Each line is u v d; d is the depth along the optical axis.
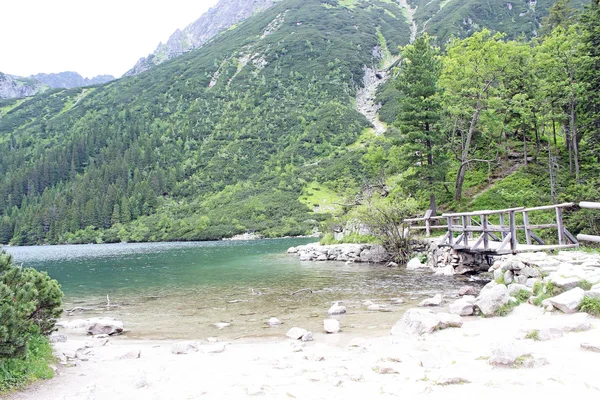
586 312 9.17
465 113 35.59
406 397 5.49
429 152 32.69
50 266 41.16
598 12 32.47
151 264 39.94
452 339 8.88
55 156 181.62
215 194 136.88
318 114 171.12
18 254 72.19
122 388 7.08
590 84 31.06
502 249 17.86
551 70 35.12
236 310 15.98
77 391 6.80
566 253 15.02
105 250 74.69
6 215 144.00
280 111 182.62
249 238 96.75
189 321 14.55
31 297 8.65
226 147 167.25
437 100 32.97
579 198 22.36
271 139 166.25
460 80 36.22
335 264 31.44
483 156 41.50
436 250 25.62
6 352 6.99
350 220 37.59
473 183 38.38
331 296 17.81
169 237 106.94
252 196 124.44
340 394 5.88
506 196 31.47
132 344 11.69
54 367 8.49
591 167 32.00
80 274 32.34
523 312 10.66
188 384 7.10
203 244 83.12
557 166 34.00
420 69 33.00
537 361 6.26
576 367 5.97
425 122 33.44
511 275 14.06
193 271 31.70
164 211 129.50
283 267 31.23
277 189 124.88
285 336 11.64
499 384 5.62
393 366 6.96
